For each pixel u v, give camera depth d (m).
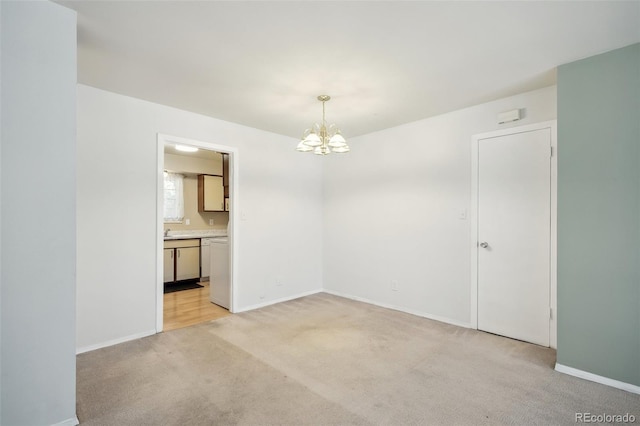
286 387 2.20
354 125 3.96
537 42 2.11
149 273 3.16
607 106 2.22
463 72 2.55
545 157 2.86
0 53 1.60
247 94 2.98
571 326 2.37
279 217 4.38
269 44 2.14
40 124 1.71
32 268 1.68
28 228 1.67
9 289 1.62
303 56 2.29
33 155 1.69
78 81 2.71
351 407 1.97
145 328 3.13
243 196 3.98
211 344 2.93
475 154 3.30
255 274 4.10
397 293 3.99
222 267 4.18
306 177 4.74
